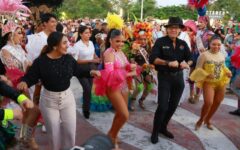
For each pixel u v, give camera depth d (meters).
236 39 9.78
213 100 6.18
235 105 8.31
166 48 5.29
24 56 5.04
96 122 6.53
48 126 4.16
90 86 6.69
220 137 6.09
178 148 5.48
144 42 7.17
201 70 5.84
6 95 2.94
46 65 3.99
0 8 5.32
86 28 6.36
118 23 6.58
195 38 8.88
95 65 6.54
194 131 6.30
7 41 4.99
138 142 5.64
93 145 1.76
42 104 4.13
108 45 5.12
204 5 8.86
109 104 7.28
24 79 3.96
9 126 3.28
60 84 4.05
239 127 6.69
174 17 5.30
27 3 8.11
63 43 3.97
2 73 4.93
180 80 5.43
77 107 7.40
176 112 7.45
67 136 4.26
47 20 5.27
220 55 5.97
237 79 7.10
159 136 5.92
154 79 7.34
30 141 4.82
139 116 7.02
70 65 4.12
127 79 5.12
